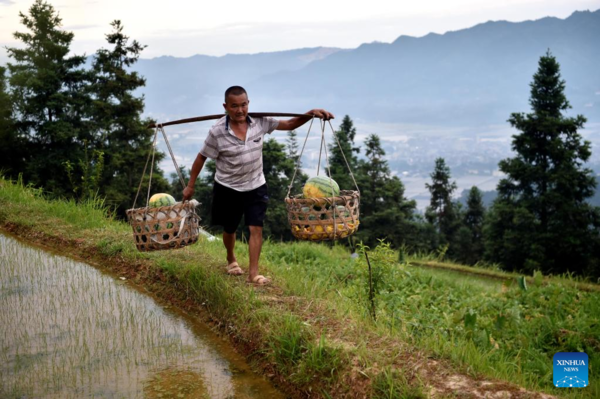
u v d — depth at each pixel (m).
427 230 66.50
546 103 52.00
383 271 6.45
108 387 4.71
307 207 5.85
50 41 44.09
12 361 5.14
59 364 5.11
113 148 40.88
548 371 5.78
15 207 10.91
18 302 6.64
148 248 6.02
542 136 51.03
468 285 10.49
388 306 7.14
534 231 47.56
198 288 6.64
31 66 44.06
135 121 41.78
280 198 47.66
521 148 51.47
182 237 6.05
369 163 59.12
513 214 49.06
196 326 6.11
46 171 39.94
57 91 42.62
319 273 9.33
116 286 7.31
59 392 4.59
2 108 42.41
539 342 6.67
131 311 6.43
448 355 4.63
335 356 4.63
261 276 6.55
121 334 5.82
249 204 6.38
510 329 6.86
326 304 5.86
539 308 8.13
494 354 5.71
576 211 47.16
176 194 51.34
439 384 4.15
